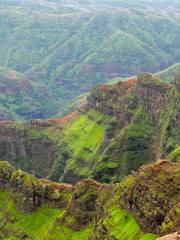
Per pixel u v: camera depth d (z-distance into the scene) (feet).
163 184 455.63
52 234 645.92
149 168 485.56
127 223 471.62
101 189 636.07
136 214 469.98
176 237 349.61
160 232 419.74
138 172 516.73
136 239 440.45
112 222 485.15
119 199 510.99
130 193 492.13
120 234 462.60
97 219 549.13
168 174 463.01
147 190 467.11
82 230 620.49
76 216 635.25
